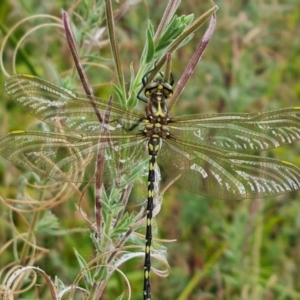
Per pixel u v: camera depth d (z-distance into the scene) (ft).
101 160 0.91
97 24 1.09
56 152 0.94
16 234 1.14
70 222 1.32
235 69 1.40
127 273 1.32
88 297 0.91
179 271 1.34
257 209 1.31
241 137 1.01
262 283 1.34
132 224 0.91
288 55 1.53
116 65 0.89
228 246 1.35
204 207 1.36
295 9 1.57
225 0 1.42
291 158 1.42
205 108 1.40
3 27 1.25
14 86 0.93
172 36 0.88
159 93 0.99
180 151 1.01
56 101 0.94
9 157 0.94
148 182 0.95
